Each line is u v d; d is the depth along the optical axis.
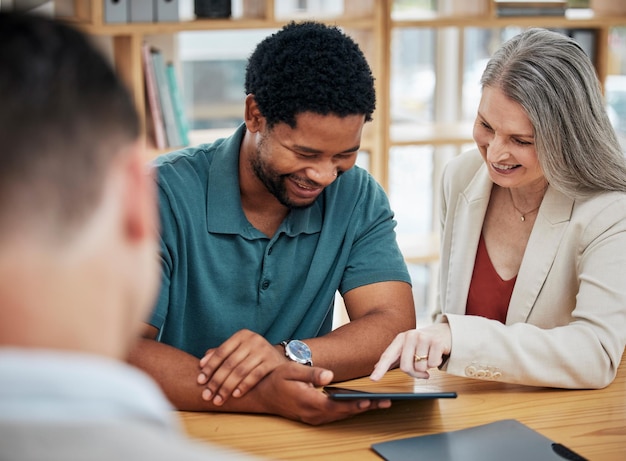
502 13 3.17
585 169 1.55
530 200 1.71
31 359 0.42
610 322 1.46
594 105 1.53
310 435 1.22
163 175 1.50
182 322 1.55
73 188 0.46
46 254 0.45
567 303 1.64
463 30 3.64
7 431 0.40
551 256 1.62
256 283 1.55
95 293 0.48
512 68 1.52
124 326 0.52
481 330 1.41
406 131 3.41
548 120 1.50
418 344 1.38
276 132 1.36
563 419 1.28
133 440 0.42
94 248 0.47
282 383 1.26
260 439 1.21
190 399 1.32
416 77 3.65
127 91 0.51
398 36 3.58
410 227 3.78
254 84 1.38
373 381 1.42
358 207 1.63
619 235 1.53
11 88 0.46
